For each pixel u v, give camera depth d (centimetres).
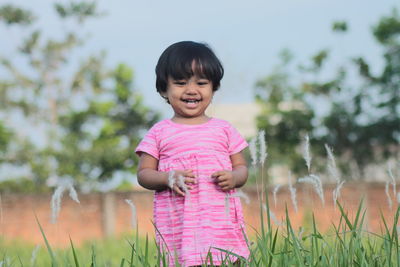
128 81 3095
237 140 472
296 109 2675
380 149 2598
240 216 450
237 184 445
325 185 1421
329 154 403
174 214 445
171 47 466
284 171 2623
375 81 2631
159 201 452
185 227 435
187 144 454
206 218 437
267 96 2750
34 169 2920
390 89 2619
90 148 2977
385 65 2620
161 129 466
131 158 3019
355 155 2583
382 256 410
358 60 2633
